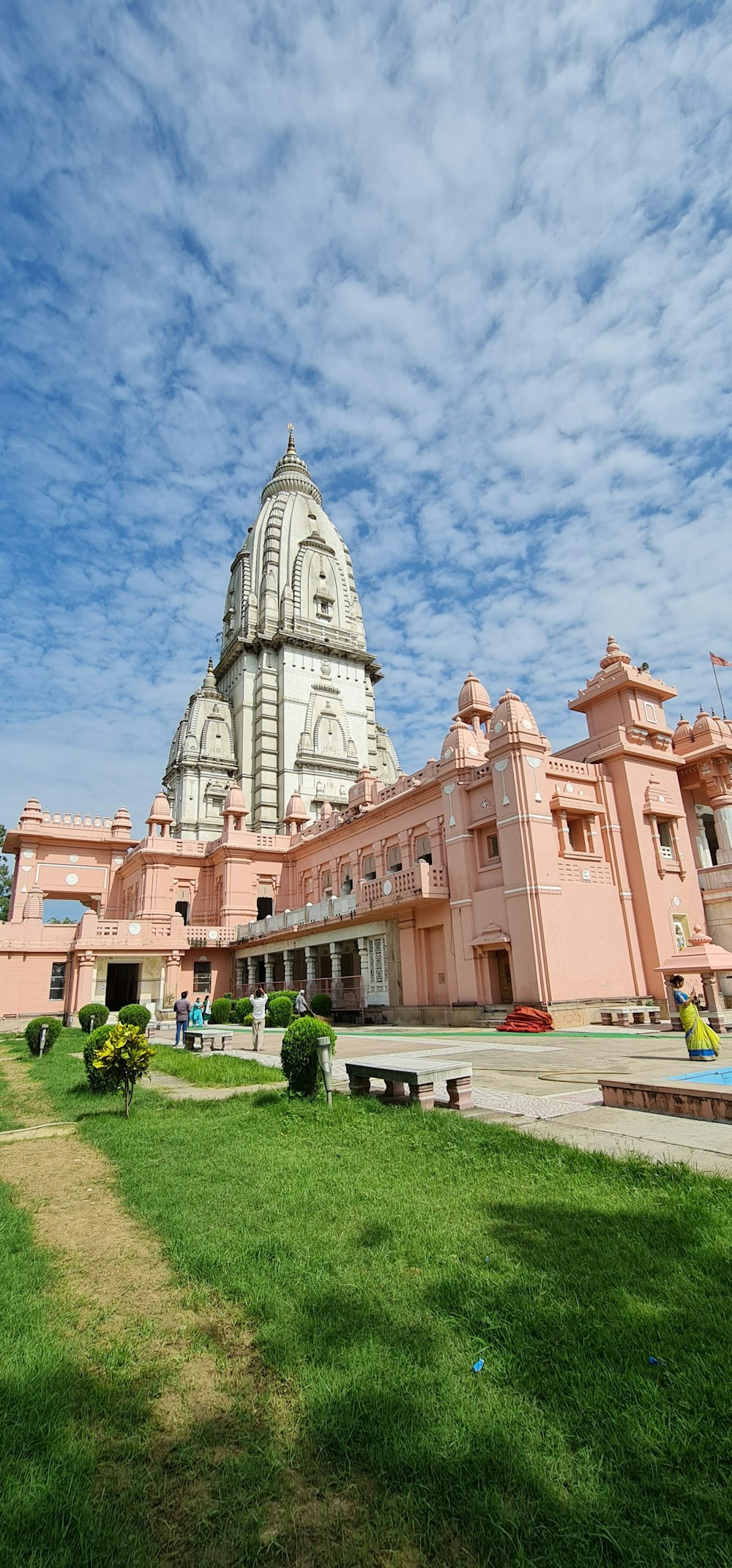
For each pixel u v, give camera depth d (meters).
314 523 68.81
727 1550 2.29
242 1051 19.03
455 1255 4.45
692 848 28.27
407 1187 5.90
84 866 44.00
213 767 57.41
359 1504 2.62
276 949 36.03
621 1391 3.04
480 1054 14.76
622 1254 4.31
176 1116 9.92
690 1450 2.69
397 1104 9.41
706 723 29.31
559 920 22.38
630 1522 2.44
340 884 36.19
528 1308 3.72
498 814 23.78
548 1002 21.17
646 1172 5.58
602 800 25.61
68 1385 3.36
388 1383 3.18
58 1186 6.78
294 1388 3.27
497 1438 2.80
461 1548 2.40
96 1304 4.22
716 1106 7.36
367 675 69.75
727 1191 5.07
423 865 26.03
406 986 28.02
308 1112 9.14
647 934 24.39
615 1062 12.26
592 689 27.48
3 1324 3.92
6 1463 2.82
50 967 34.84
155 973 36.00
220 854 40.69
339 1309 3.87
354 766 58.81
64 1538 2.49
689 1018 11.70
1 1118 10.63
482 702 28.94
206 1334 3.84
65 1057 19.03
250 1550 2.43
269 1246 4.79
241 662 61.28
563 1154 6.27
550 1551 2.34
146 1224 5.55
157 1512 2.64
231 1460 2.86
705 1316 3.53
